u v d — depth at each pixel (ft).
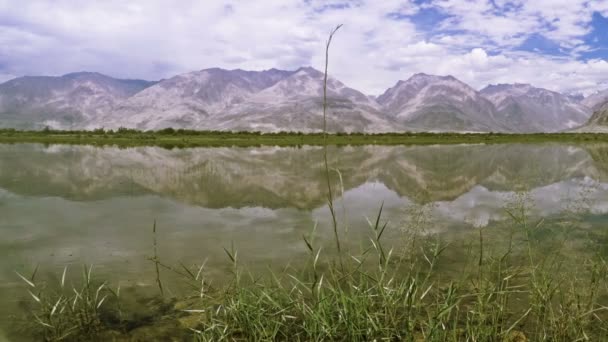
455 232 32.45
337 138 329.11
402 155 139.44
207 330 15.56
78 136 294.25
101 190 58.59
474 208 43.55
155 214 42.06
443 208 43.32
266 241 31.30
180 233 33.96
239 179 71.31
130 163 101.40
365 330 15.37
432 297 19.95
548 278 18.37
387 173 81.35
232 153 149.89
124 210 44.16
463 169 87.56
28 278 23.25
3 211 43.14
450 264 24.81
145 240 31.65
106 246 29.94
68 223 37.68
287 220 39.04
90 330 17.20
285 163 105.81
